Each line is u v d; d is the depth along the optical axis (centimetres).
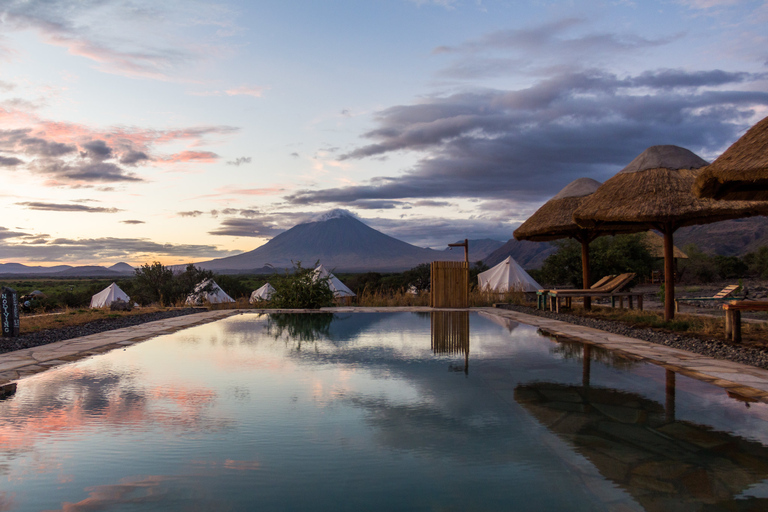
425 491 242
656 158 1002
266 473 263
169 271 2234
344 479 256
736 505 225
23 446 304
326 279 1538
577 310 1269
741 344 675
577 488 245
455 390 445
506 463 277
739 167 602
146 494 238
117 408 388
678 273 3045
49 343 745
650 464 275
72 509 221
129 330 909
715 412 373
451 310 1365
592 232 1321
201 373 521
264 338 807
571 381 479
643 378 492
